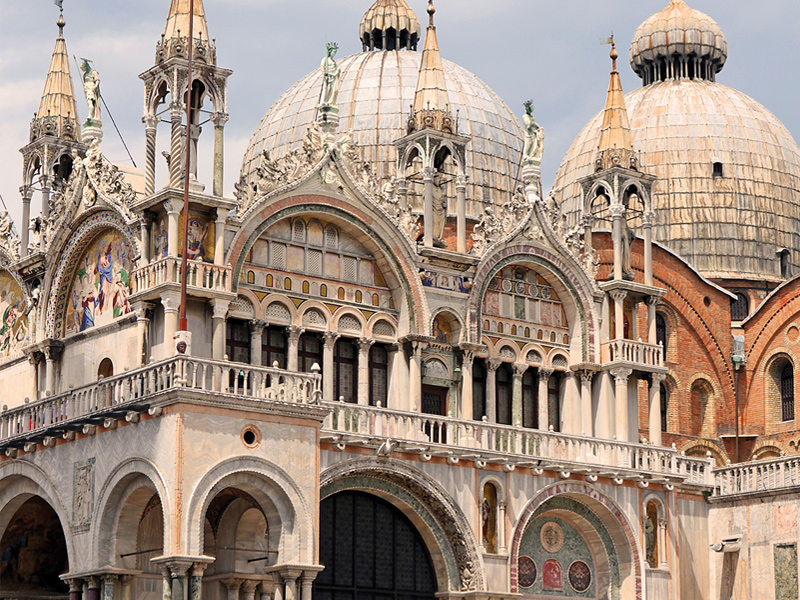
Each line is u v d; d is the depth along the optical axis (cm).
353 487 4831
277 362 4897
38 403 4784
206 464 4169
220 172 4856
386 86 7525
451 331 5400
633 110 8700
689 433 7288
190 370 4238
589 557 5447
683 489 5625
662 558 5434
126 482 4366
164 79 4819
